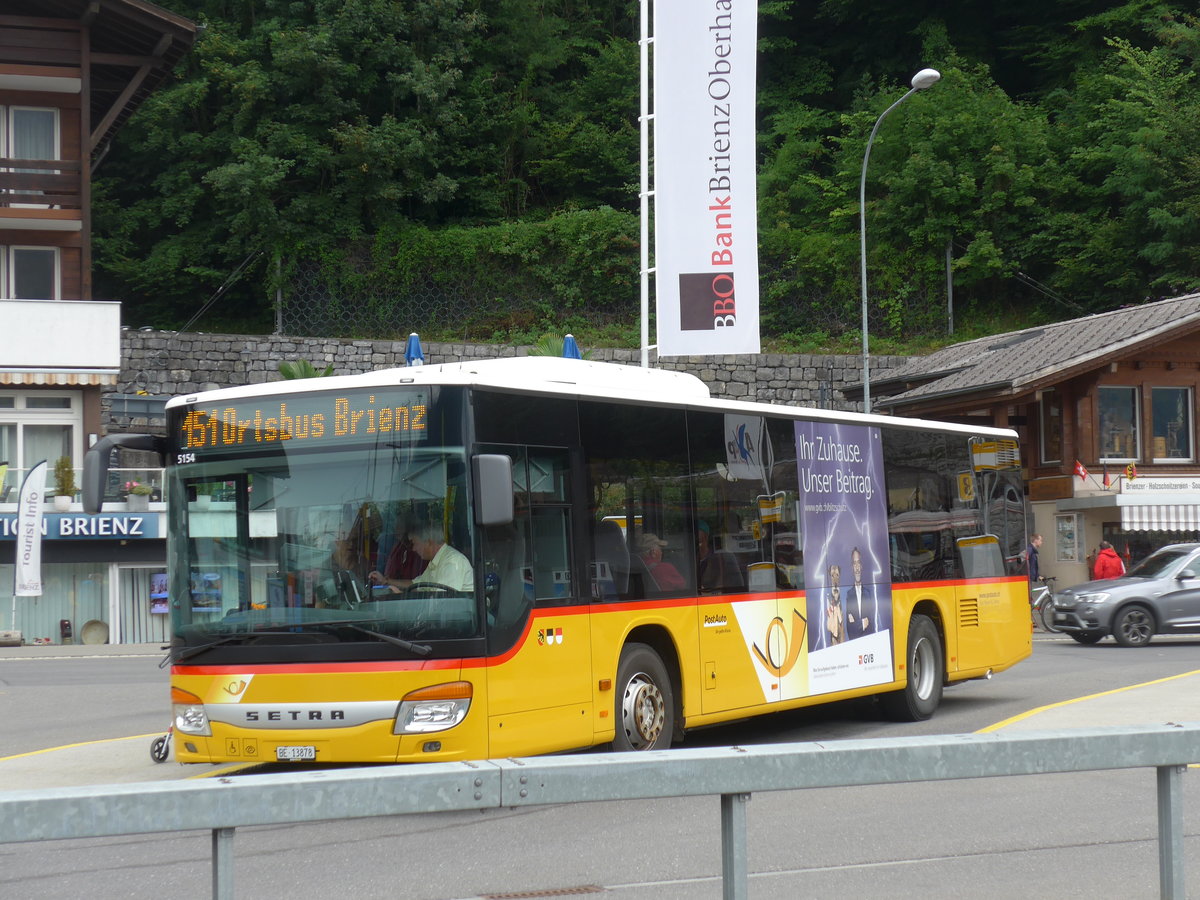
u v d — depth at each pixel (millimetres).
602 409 11562
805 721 16156
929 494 16469
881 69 58594
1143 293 50188
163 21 38812
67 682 22281
